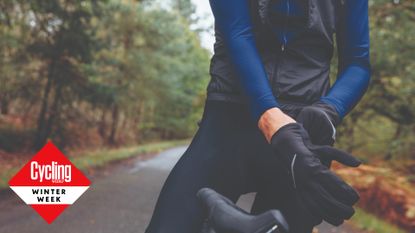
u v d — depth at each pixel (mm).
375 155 13328
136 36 24906
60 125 17266
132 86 25078
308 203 599
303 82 848
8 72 15328
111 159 17453
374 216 9344
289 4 837
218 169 869
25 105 16984
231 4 792
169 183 894
